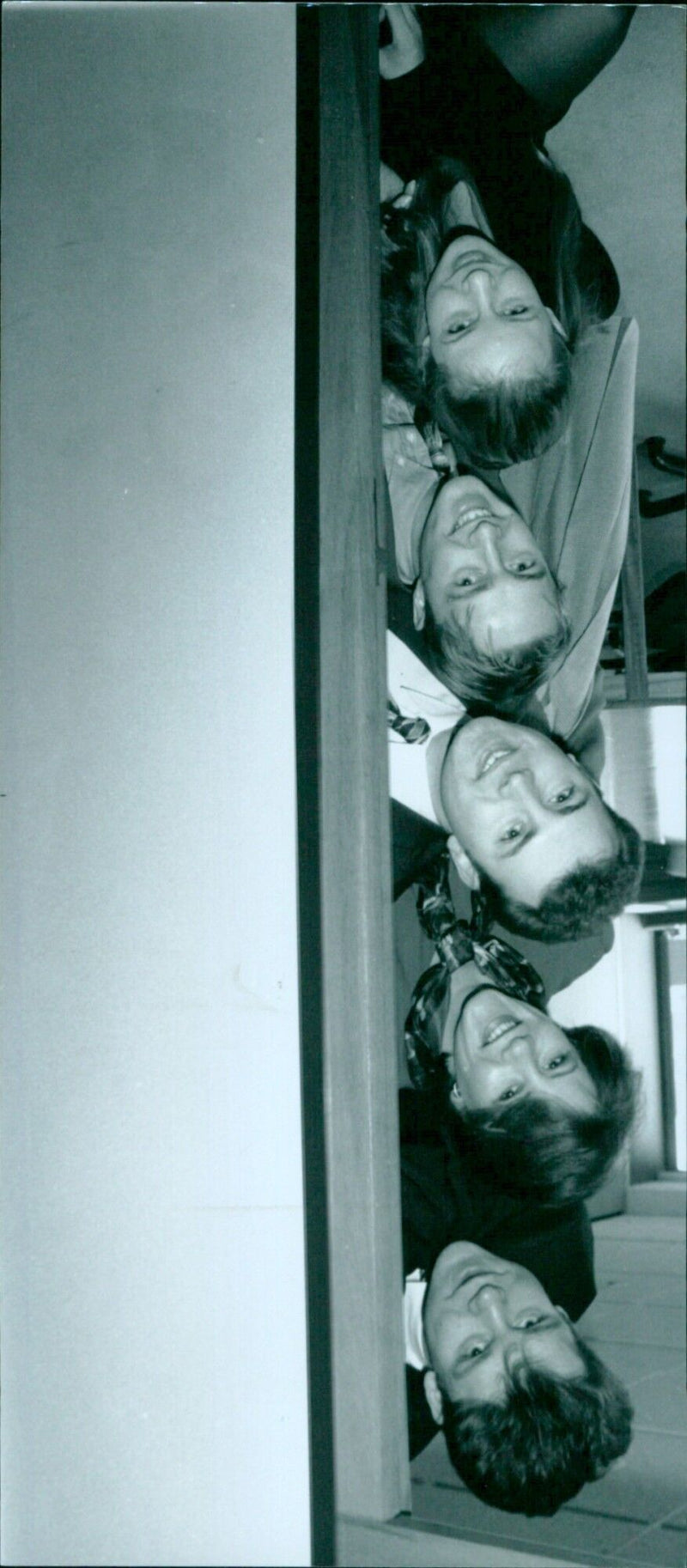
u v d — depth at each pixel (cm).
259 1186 147
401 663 163
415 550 164
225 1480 143
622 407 172
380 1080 152
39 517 156
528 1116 163
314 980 151
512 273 169
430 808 163
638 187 175
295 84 161
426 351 166
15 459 157
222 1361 145
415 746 163
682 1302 163
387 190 165
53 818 152
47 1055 148
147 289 159
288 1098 149
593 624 170
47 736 153
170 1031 149
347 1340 147
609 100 173
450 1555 143
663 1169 169
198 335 159
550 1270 162
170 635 155
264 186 161
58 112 161
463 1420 153
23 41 161
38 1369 144
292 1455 144
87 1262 145
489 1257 159
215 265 159
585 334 172
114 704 154
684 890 173
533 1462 155
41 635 155
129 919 151
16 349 158
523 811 166
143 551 156
